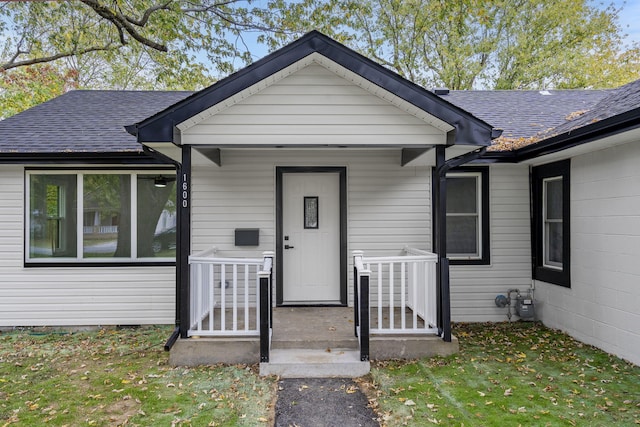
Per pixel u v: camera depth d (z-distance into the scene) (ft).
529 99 30.42
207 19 38.73
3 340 20.48
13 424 11.84
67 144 22.30
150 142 15.69
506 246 23.81
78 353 18.30
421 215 23.50
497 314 23.72
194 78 42.01
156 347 19.11
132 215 23.08
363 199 23.43
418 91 16.05
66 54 37.47
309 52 15.76
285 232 23.53
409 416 12.22
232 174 23.25
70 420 12.05
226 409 12.78
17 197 22.56
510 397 13.37
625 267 16.83
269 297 16.33
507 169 23.84
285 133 16.53
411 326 18.56
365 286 15.72
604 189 18.07
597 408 12.59
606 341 17.92
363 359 15.66
